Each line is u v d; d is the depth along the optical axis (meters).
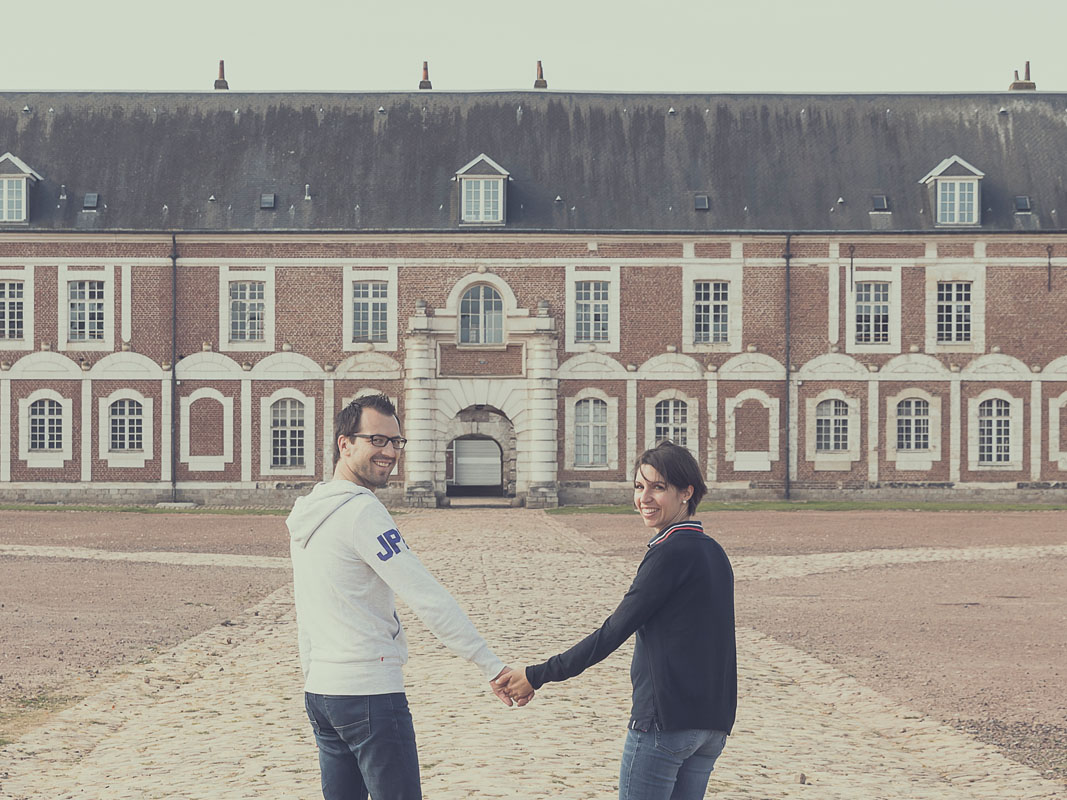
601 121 47.81
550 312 44.50
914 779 9.16
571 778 8.66
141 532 31.97
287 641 15.48
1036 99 48.34
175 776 8.99
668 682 5.60
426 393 44.09
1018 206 45.19
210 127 47.50
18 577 21.59
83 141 46.78
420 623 17.25
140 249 44.47
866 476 44.56
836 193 45.88
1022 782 9.00
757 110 48.19
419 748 9.66
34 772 9.21
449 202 45.41
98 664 13.72
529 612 17.72
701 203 45.41
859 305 44.81
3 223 44.47
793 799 8.37
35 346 44.25
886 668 13.61
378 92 48.78
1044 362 44.53
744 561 24.88
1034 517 37.09
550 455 44.03
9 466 44.22
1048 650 14.71
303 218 44.94
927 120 47.84
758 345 44.66
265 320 44.47
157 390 44.34
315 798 8.20
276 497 44.28
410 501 43.81
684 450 5.93
